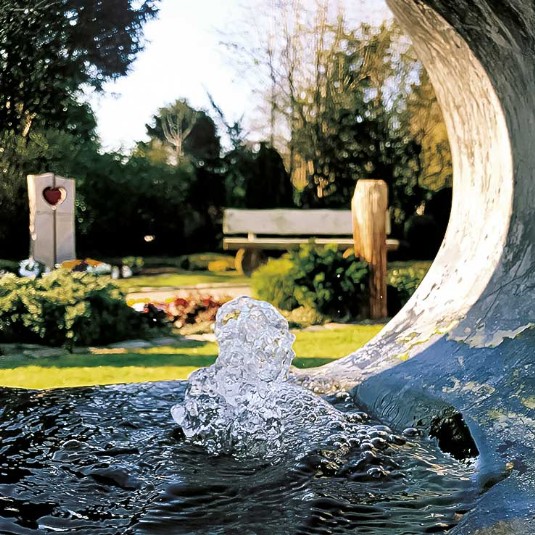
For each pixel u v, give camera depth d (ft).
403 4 9.29
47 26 58.54
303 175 63.52
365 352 9.53
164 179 61.21
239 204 62.85
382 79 59.88
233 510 5.12
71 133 62.39
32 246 38.11
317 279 29.12
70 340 22.34
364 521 4.92
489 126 9.37
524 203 8.60
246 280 42.47
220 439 6.72
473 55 8.98
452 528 4.45
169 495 5.38
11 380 16.85
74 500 5.32
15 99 58.34
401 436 6.84
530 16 7.61
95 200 59.06
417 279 31.76
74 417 7.52
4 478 5.82
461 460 6.14
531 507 4.37
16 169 55.21
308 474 5.86
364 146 58.95
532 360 6.97
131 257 54.95
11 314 22.47
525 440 5.85
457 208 10.48
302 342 23.12
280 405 7.27
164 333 25.35
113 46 63.26
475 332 8.10
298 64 63.57
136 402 8.09
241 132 66.54
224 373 7.30
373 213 29.81
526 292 7.87
